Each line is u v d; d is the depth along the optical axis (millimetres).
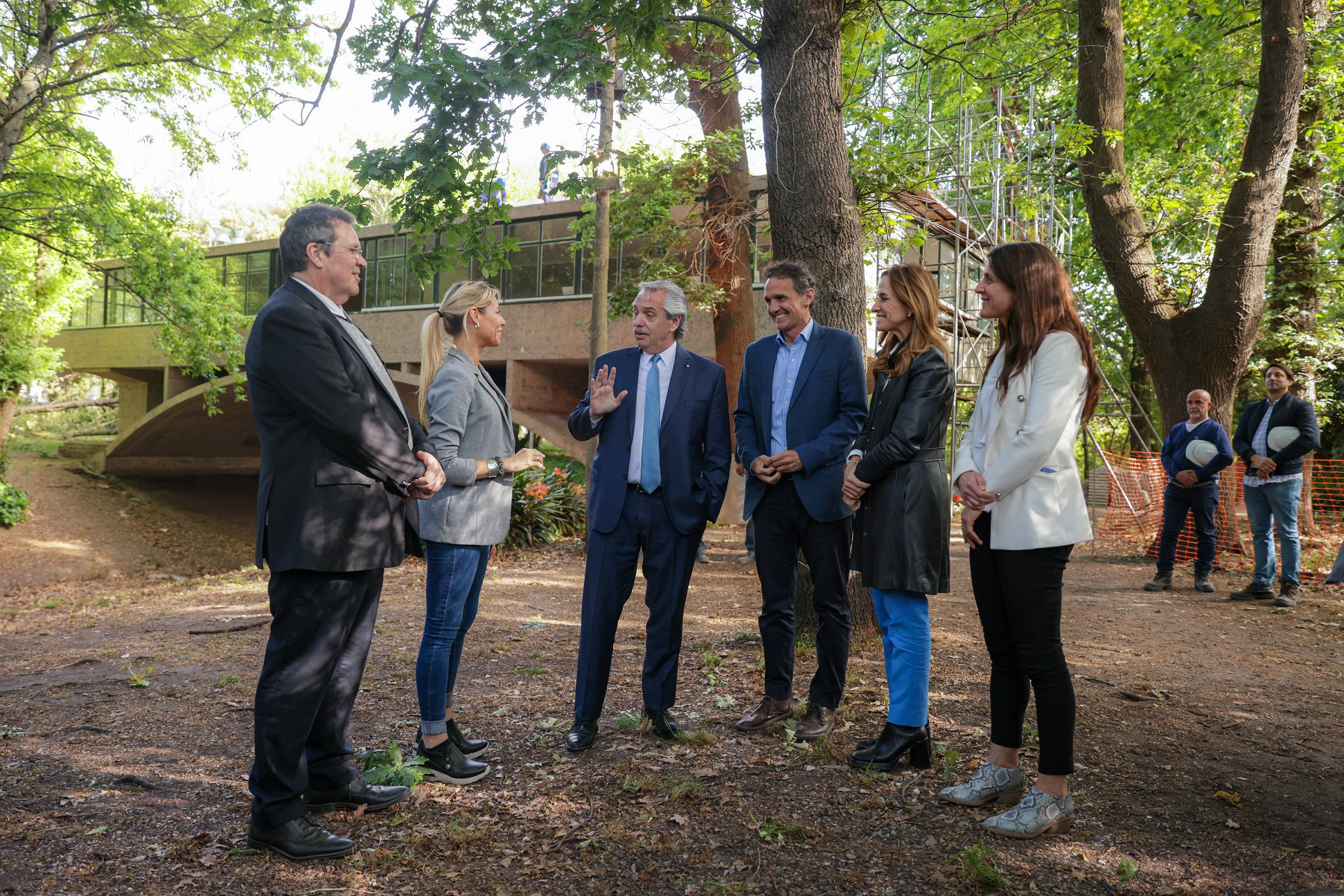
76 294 22984
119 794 3250
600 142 6426
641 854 2650
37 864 2641
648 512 3645
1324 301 13828
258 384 2709
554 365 21000
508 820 2914
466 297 3322
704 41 6797
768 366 3934
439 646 3234
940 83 11695
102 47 15297
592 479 3791
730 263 12383
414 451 2912
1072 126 9836
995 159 12961
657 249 12406
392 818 2945
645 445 3660
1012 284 2820
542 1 4914
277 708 2646
